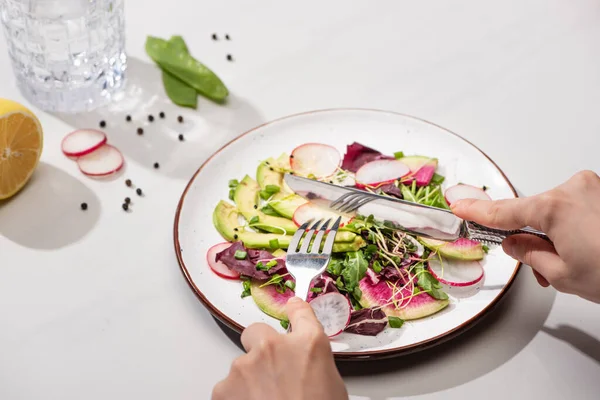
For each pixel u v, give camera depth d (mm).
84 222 614
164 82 729
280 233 578
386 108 720
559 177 656
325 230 539
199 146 678
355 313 520
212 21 815
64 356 531
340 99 729
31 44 674
